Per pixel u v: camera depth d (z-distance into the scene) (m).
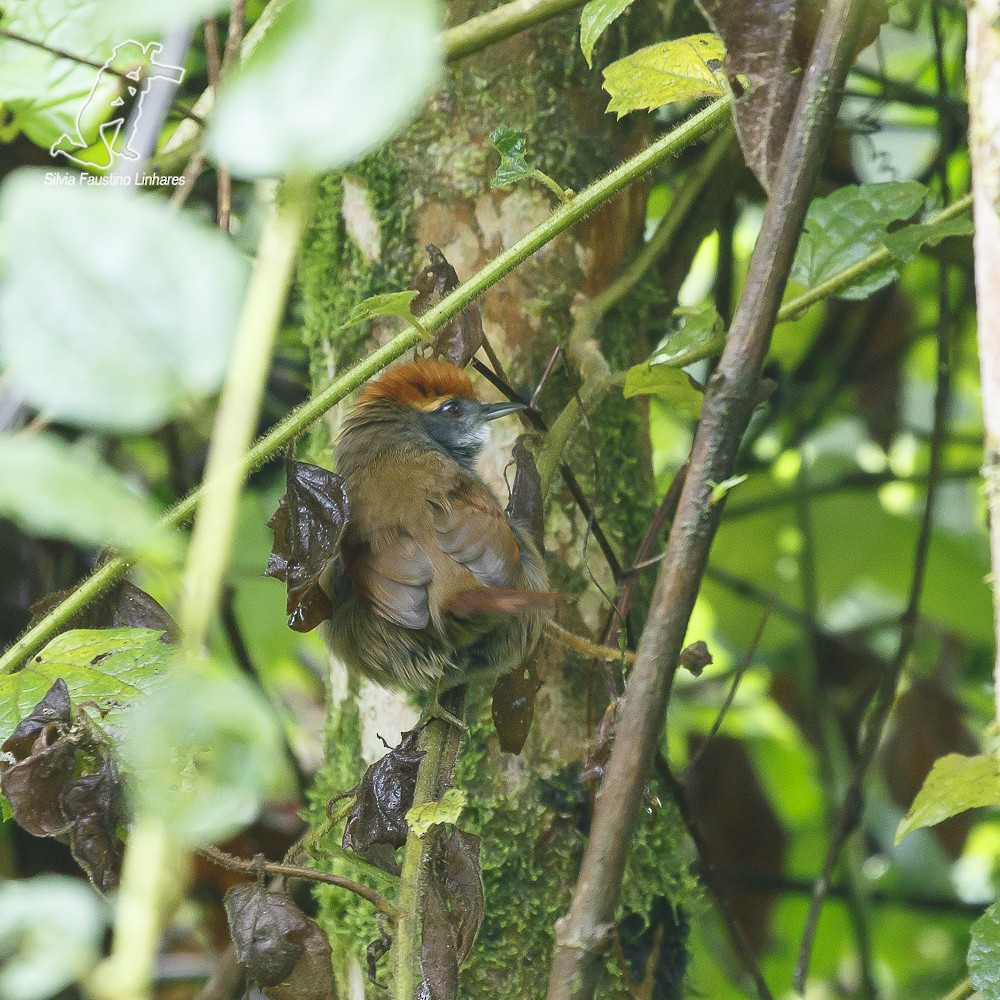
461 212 7.44
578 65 7.54
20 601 9.28
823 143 4.74
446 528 6.64
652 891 7.30
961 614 11.20
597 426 7.54
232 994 9.34
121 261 2.41
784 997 11.22
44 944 2.64
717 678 11.57
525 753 7.11
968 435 11.64
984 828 12.57
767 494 11.70
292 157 2.42
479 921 5.34
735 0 5.41
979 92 3.69
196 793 2.72
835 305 11.87
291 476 5.45
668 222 8.10
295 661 12.42
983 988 5.21
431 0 2.42
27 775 4.73
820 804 12.15
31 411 6.56
